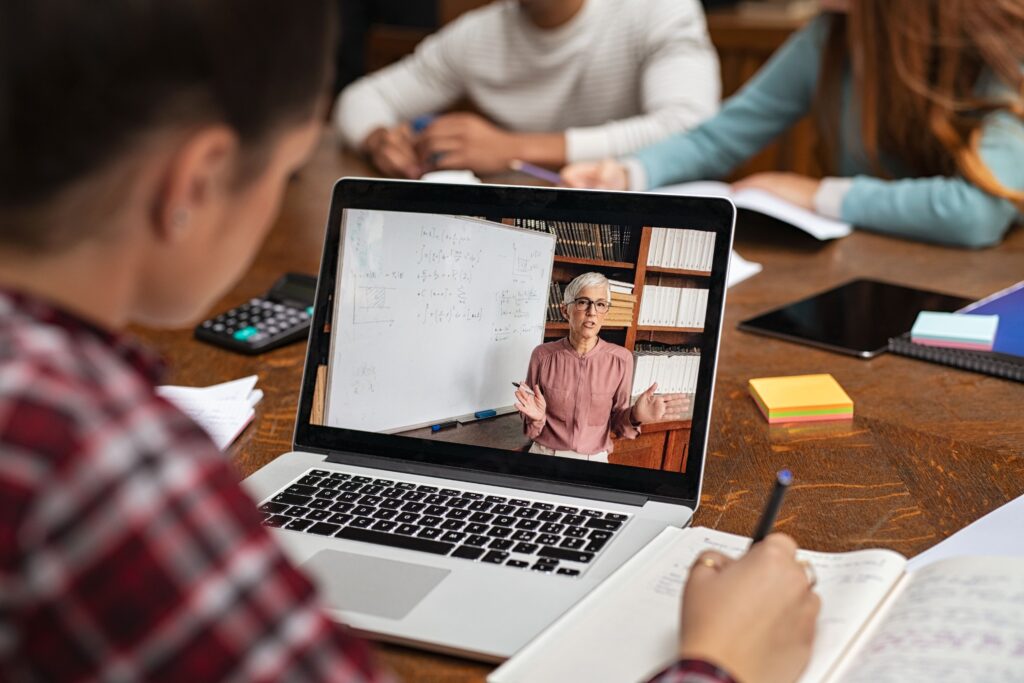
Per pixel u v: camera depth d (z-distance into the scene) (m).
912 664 0.56
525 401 0.85
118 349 0.44
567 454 0.83
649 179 1.87
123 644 0.36
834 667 0.57
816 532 0.78
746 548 0.71
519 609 0.66
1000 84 1.64
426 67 2.46
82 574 0.36
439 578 0.70
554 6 2.29
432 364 0.88
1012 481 0.85
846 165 1.93
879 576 0.65
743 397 1.03
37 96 0.38
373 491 0.82
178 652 0.37
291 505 0.80
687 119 2.15
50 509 0.36
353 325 0.90
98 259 0.43
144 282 0.47
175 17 0.39
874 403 1.01
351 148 2.17
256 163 0.46
